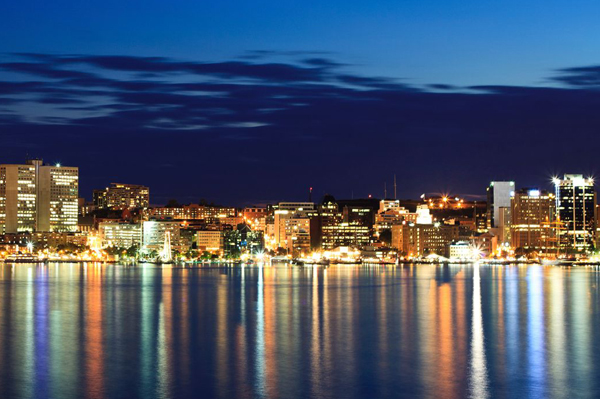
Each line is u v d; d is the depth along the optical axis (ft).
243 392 359.05
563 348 471.21
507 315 655.76
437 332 542.98
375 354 451.53
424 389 364.99
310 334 533.14
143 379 383.24
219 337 518.37
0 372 398.42
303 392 359.46
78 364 419.54
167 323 595.88
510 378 385.70
